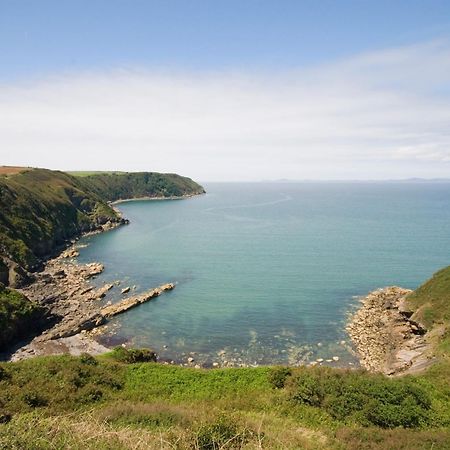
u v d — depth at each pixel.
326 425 21.14
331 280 73.06
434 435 18.14
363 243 108.12
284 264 85.00
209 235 122.69
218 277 75.69
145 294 64.94
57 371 29.42
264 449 14.51
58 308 58.75
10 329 46.81
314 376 27.09
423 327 46.16
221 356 44.88
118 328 52.78
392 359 41.19
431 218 165.75
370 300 61.47
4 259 69.75
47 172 151.75
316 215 178.12
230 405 24.78
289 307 59.75
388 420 21.12
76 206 141.50
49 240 97.50
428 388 25.69
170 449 13.13
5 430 11.91
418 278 74.25
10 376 27.98
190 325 53.56
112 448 12.16
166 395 28.08
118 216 149.38
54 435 12.37
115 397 26.53
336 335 49.81
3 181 105.38
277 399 25.41
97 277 76.06
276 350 46.09
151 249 101.56
